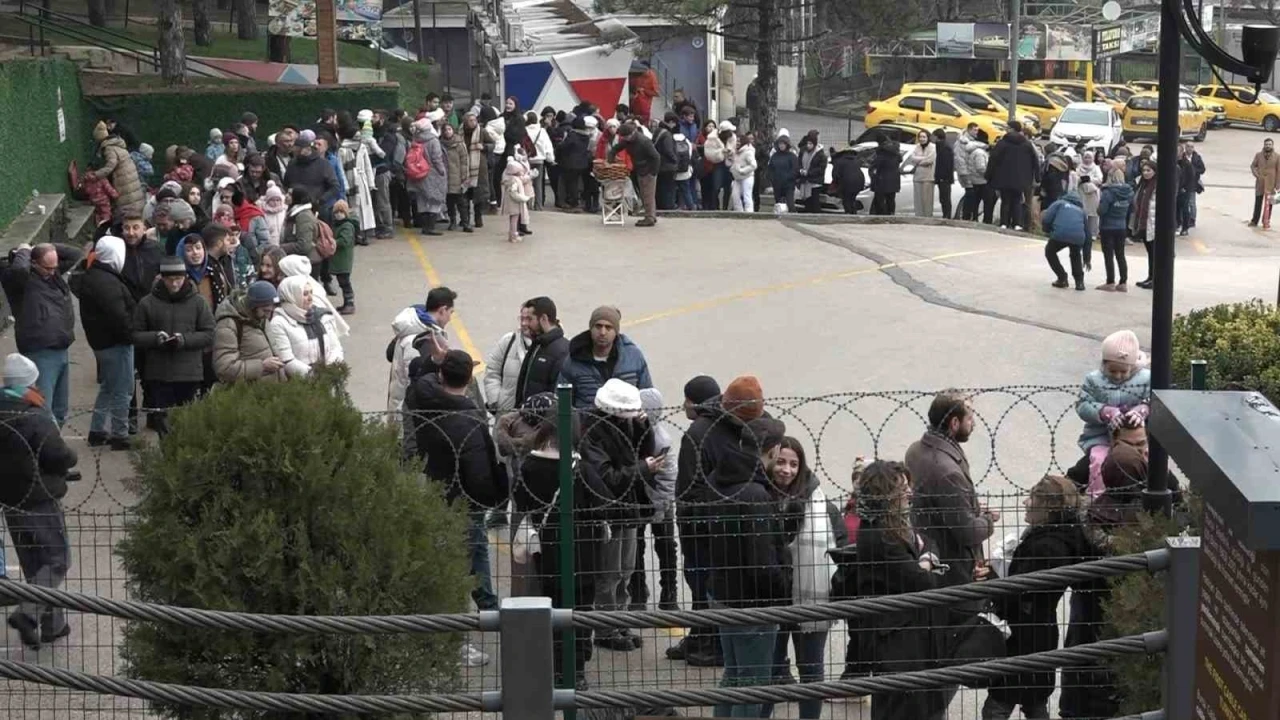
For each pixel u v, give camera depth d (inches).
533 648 246.8
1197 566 246.7
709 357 729.0
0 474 359.9
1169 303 339.0
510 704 249.0
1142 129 2282.2
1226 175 1979.6
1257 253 1347.2
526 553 342.6
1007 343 748.6
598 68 1563.7
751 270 939.3
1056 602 323.3
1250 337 542.3
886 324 790.5
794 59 2581.2
